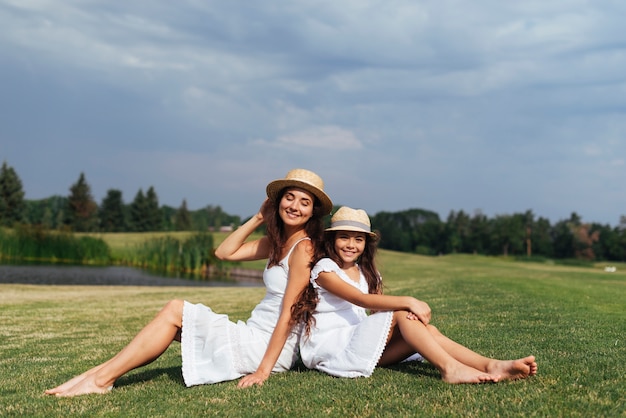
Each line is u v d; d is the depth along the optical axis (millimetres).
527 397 3240
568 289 11625
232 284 26156
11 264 31188
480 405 3162
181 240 36000
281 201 4148
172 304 4043
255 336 4098
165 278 28203
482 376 3572
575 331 5707
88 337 7535
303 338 4172
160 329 3973
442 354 3740
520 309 7879
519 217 87250
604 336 5367
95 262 35594
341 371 3977
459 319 7039
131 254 36156
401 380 3787
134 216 87312
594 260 84250
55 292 15984
